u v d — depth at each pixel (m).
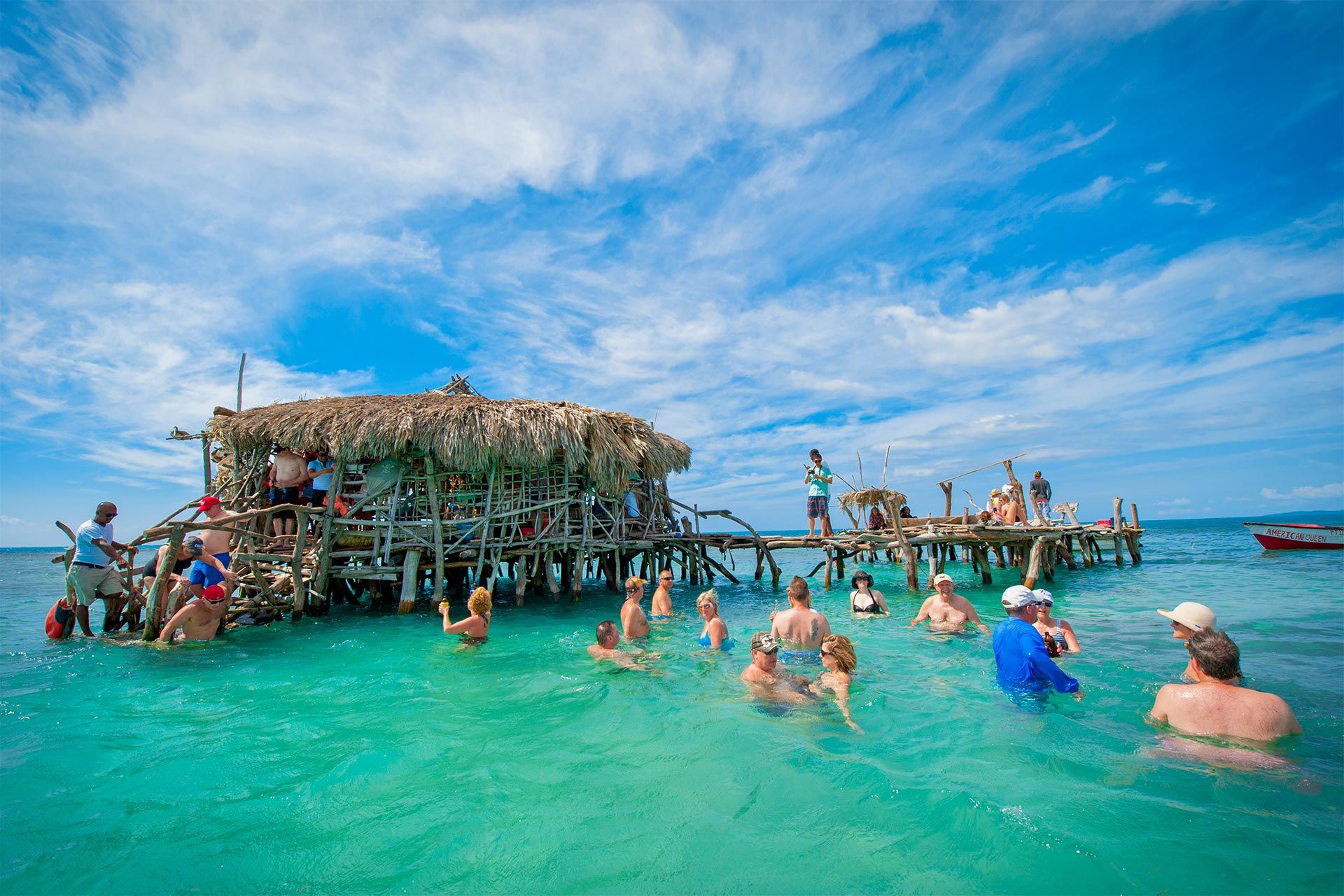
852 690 6.64
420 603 14.87
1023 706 6.04
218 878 3.52
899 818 3.97
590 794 4.45
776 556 36.59
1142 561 24.02
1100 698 6.23
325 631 11.05
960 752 4.94
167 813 4.27
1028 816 3.87
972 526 16.19
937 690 6.65
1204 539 44.84
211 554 10.76
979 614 12.52
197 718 6.25
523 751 5.27
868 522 21.02
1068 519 20.80
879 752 5.01
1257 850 3.48
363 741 5.55
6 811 4.32
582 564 15.25
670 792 4.45
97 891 3.39
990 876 3.33
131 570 11.26
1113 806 3.99
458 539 13.82
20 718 6.30
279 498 14.42
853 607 12.11
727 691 6.80
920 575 20.81
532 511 14.53
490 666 8.24
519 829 3.99
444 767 4.96
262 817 4.21
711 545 18.66
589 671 7.84
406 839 3.90
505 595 16.58
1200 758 4.71
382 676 7.85
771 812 4.12
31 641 10.34
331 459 14.53
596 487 15.50
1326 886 3.17
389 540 13.14
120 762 5.14
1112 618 11.14
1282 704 4.95
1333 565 20.17
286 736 5.70
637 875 3.47
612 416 15.66
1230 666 5.12
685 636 10.17
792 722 5.74
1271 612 11.27
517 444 13.45
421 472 13.91
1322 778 4.34
